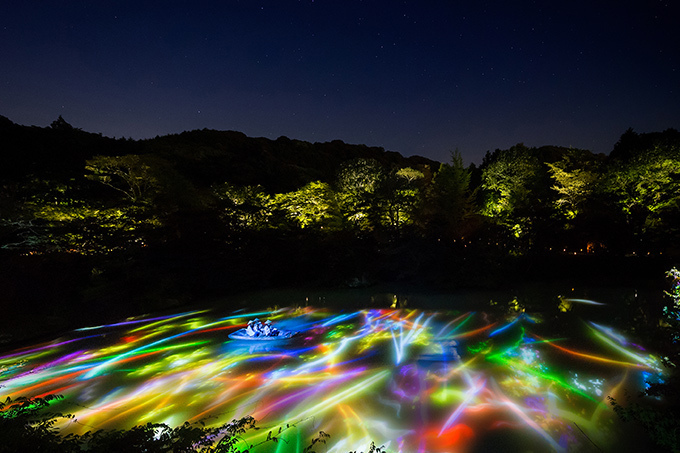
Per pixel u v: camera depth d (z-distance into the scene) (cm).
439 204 3030
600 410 662
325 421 644
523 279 2142
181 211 2048
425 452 547
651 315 1274
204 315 1492
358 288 1998
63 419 666
